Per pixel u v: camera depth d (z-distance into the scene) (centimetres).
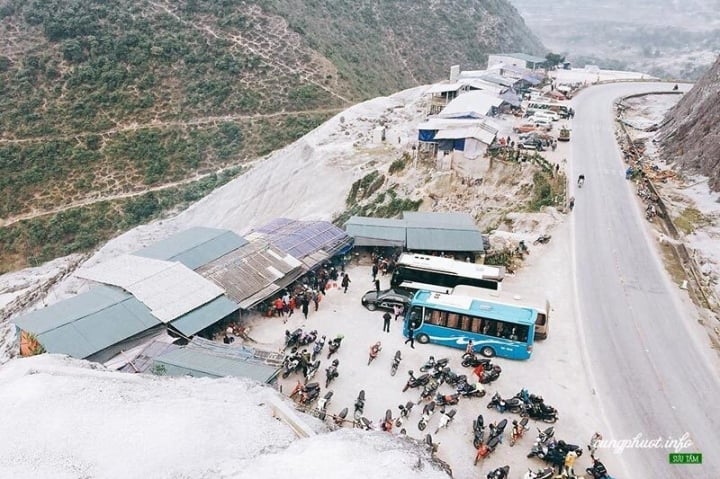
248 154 10162
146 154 9656
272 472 1569
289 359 2928
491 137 5825
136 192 9156
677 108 6862
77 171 9106
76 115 9656
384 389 2833
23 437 1742
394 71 15250
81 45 10406
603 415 2661
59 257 8094
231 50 11469
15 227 8288
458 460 2375
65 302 3303
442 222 4441
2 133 9144
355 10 16362
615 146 6228
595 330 3284
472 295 3331
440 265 3700
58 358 2403
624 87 9550
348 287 3875
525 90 9100
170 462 1656
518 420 2614
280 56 11869
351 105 11444
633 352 3105
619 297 3594
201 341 3070
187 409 1895
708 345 3161
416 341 3241
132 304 3278
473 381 2886
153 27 11194
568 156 5850
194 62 11031
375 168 7194
